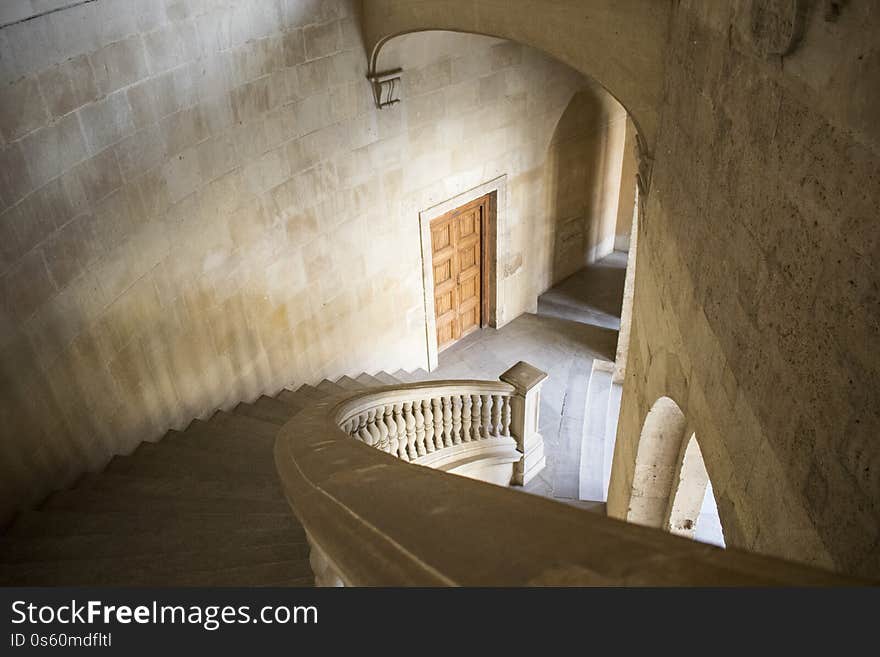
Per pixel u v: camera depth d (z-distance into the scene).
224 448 6.56
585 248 13.85
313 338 8.91
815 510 2.36
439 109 9.37
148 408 6.55
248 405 7.98
